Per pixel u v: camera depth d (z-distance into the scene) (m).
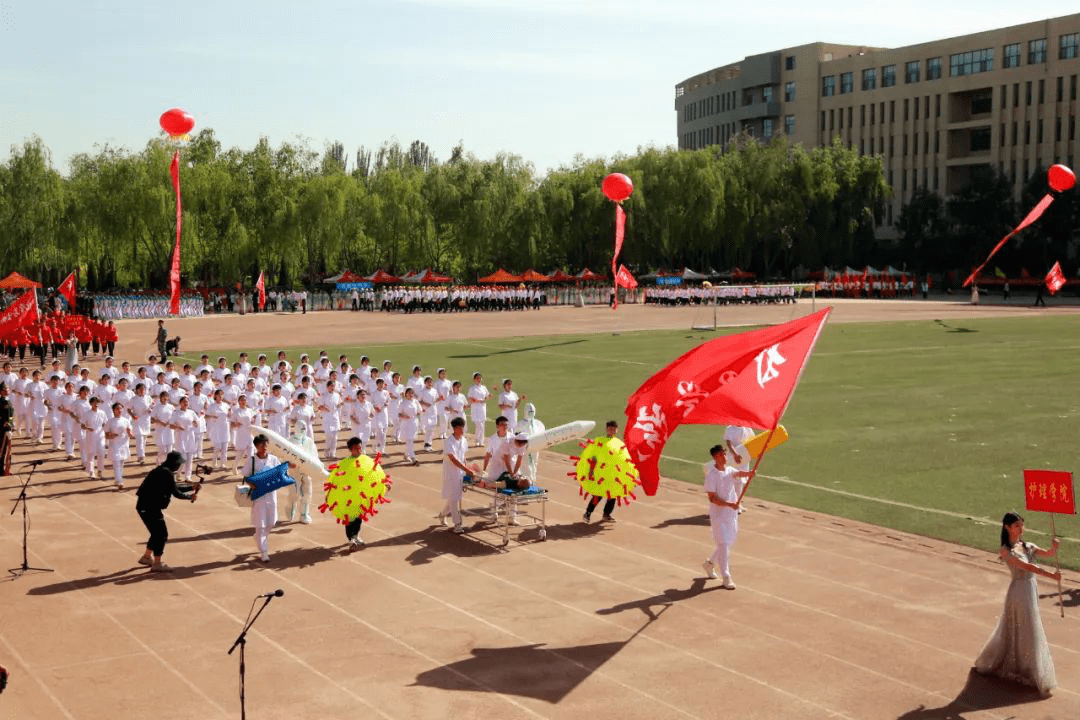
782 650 11.94
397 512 18.91
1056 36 114.06
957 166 126.44
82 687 10.98
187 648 12.10
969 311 77.44
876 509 18.59
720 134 160.50
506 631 12.64
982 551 15.91
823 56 141.88
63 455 25.30
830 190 108.12
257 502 15.62
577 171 110.31
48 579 14.80
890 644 12.11
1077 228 102.44
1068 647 12.01
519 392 34.38
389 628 12.77
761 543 16.50
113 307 75.00
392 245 100.31
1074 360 42.44
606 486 17.36
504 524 17.86
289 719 10.19
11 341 44.66
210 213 86.00
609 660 11.67
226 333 60.59
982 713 10.26
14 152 79.75
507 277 91.62
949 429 26.64
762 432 19.91
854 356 44.84
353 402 25.11
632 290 99.94
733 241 107.62
